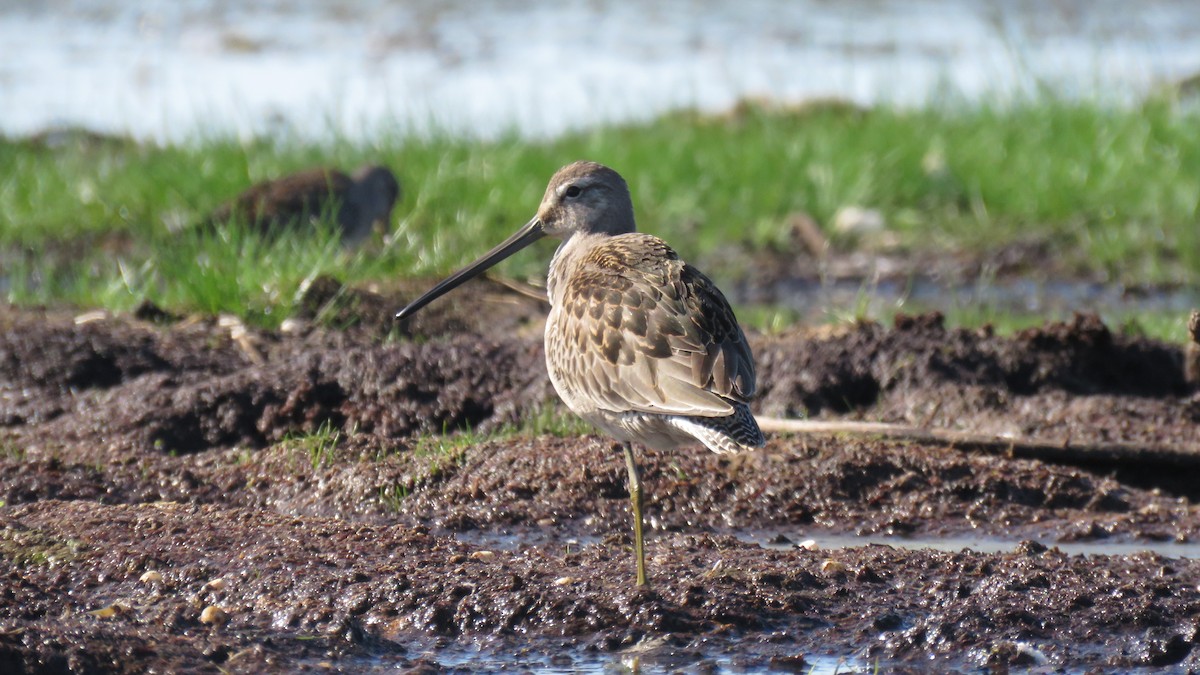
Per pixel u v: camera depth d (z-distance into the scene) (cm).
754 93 2786
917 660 839
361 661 830
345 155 2266
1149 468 1189
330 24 3497
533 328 1547
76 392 1337
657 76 3016
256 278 1556
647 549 1002
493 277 1659
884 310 1858
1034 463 1170
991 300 1898
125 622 864
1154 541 1067
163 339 1426
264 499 1139
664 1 3762
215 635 847
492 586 902
